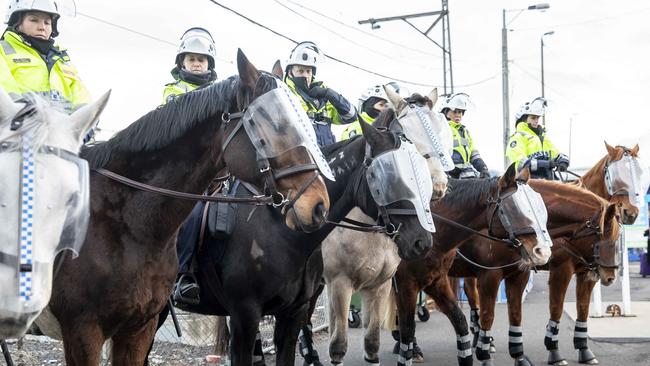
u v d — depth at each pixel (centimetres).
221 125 409
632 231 1298
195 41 604
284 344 543
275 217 510
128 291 385
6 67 442
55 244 285
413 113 621
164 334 880
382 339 1034
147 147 405
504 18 2505
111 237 387
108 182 396
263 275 507
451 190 708
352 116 700
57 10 470
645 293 1575
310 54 689
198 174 413
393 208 538
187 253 525
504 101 2512
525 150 994
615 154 997
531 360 873
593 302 1307
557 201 788
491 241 752
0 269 271
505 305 1439
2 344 456
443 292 705
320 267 549
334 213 569
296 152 400
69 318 377
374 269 619
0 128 298
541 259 683
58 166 291
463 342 704
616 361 855
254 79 407
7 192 278
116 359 412
